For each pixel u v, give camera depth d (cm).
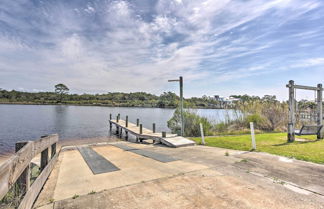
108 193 289
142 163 482
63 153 687
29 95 7962
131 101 7975
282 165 420
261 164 430
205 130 1182
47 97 8206
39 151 311
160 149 711
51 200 267
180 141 818
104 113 4259
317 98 782
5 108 5053
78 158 582
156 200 262
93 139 1448
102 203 256
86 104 7944
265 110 1360
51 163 423
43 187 322
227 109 1448
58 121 2586
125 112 4675
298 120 1245
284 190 287
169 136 934
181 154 586
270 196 267
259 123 1277
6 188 160
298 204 243
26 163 232
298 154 509
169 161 493
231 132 1170
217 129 1265
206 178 346
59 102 7931
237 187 301
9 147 1115
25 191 239
